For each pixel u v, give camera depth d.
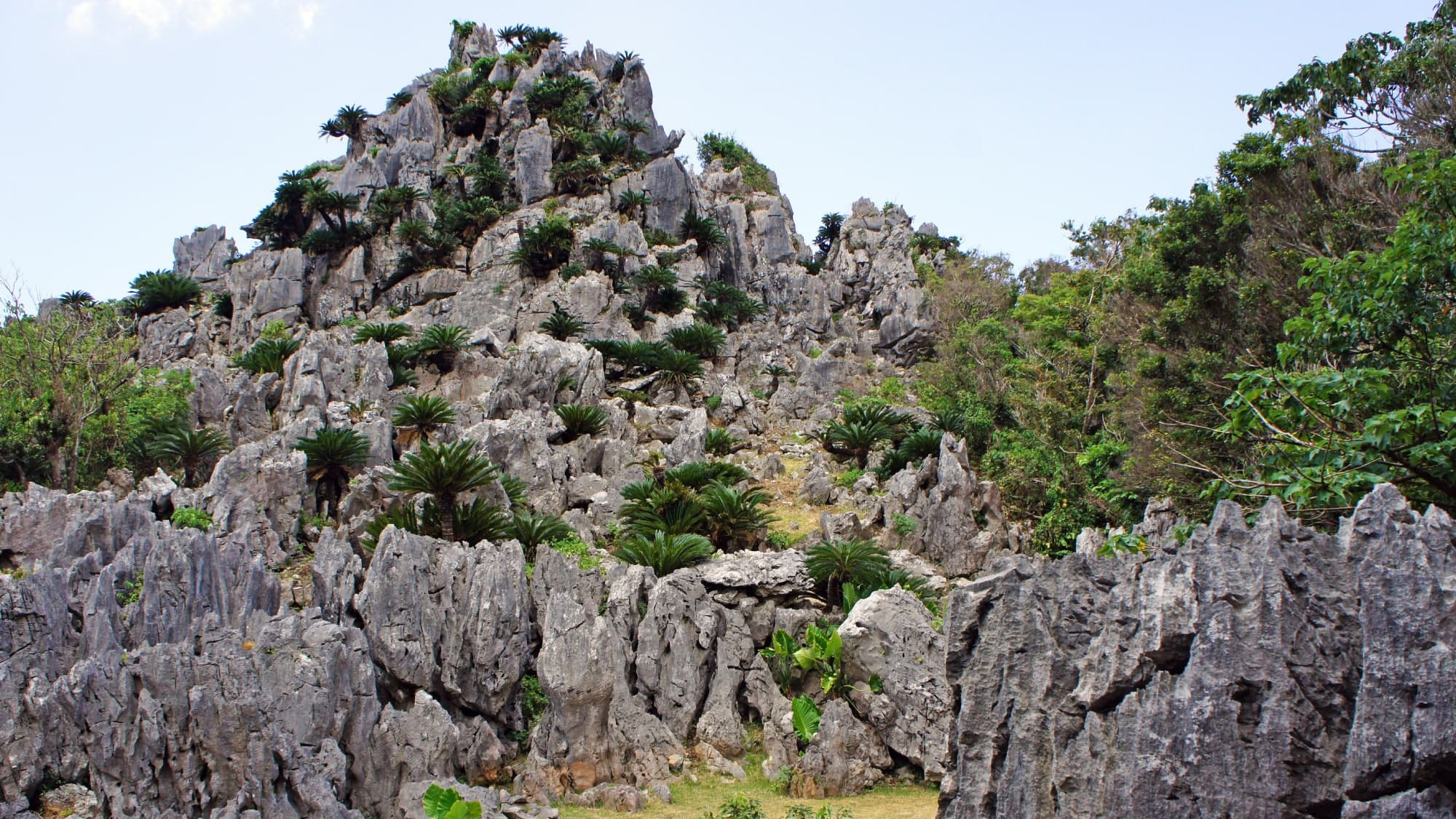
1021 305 80.69
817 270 103.50
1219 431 21.17
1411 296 19.27
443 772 26.94
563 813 27.36
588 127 97.81
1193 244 40.97
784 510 53.47
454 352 63.47
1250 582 14.91
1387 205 33.12
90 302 87.69
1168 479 38.09
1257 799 13.98
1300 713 14.05
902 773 31.47
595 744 29.41
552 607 30.31
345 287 81.88
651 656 32.66
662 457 55.53
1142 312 48.47
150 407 54.75
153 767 23.25
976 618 17.61
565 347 62.91
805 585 38.28
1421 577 13.75
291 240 89.94
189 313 84.44
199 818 23.20
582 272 76.69
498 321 74.31
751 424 67.81
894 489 48.53
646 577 35.28
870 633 32.91
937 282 94.62
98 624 27.38
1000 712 16.80
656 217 90.38
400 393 56.00
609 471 51.94
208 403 59.22
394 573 29.97
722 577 37.78
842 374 79.62
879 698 32.03
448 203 88.88
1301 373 22.19
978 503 48.47
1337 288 20.70
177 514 39.41
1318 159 36.94
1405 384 19.91
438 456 38.25
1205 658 14.77
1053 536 48.94
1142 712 15.20
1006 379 69.44
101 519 34.16
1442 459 17.44
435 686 30.00
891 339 89.75
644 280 77.06
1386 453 18.14
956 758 17.20
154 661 23.86
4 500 37.72
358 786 25.77
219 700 23.56
